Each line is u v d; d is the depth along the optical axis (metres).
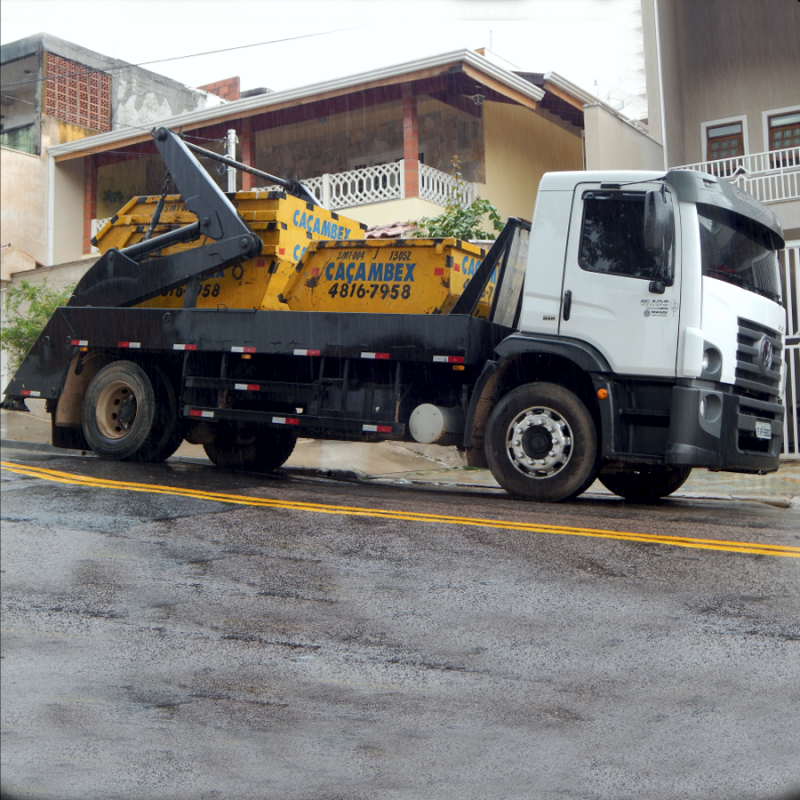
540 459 8.77
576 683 4.20
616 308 8.48
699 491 10.93
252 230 10.50
